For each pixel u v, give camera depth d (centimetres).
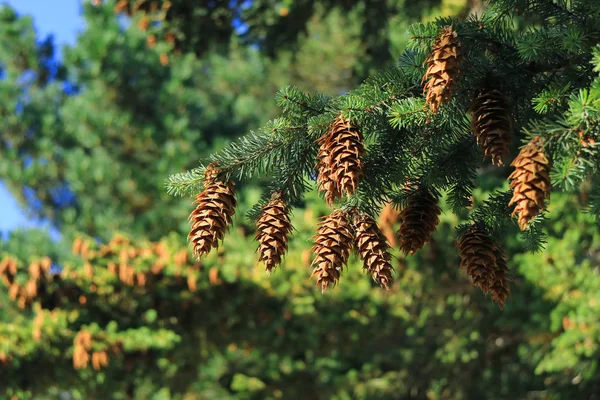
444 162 318
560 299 871
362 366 1216
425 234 309
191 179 298
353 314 983
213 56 1576
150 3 907
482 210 319
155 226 1406
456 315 959
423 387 1138
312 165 303
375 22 1077
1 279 991
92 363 932
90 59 1482
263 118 1594
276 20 972
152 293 957
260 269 968
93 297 941
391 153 305
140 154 1442
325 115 288
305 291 962
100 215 1429
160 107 1513
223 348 1024
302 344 1028
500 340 1009
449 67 263
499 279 300
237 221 1030
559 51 288
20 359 920
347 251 283
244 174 301
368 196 298
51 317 921
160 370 1016
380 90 294
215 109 1631
